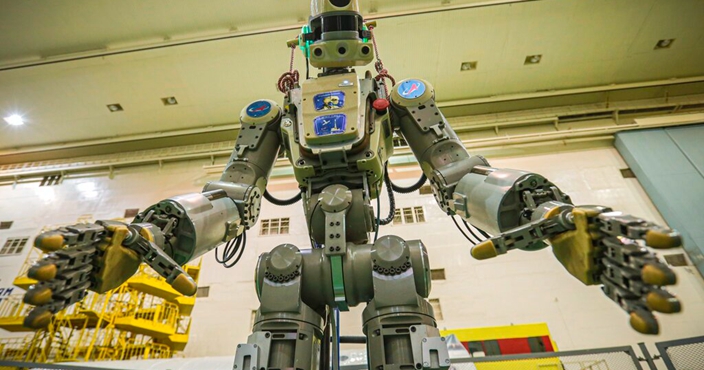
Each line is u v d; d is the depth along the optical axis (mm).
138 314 5551
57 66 6191
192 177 7523
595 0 5773
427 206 6434
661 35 6395
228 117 7516
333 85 1441
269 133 1585
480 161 1321
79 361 4738
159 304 5551
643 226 642
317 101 1398
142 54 6168
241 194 1347
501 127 7617
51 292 676
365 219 1267
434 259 5820
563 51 6613
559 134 7043
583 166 6789
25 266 6441
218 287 5844
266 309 1068
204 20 5902
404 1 5781
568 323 5137
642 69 7043
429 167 1440
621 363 3195
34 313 653
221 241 1225
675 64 6957
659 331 619
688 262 5453
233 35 5941
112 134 7742
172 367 4273
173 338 5305
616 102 7656
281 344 1029
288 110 1515
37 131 7496
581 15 6004
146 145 8031
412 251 1156
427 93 1550
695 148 6469
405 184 6688
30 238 6859
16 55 6062
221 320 5531
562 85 7324
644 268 633
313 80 1481
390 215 1763
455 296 5457
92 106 7039
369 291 1149
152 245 857
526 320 5191
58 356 5168
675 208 5789
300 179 1383
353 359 3943
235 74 6633
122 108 7148
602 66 6949
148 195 7344
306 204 1422
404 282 1074
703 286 5207
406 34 6160
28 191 7637
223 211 1222
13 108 6875
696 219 5621
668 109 7422
